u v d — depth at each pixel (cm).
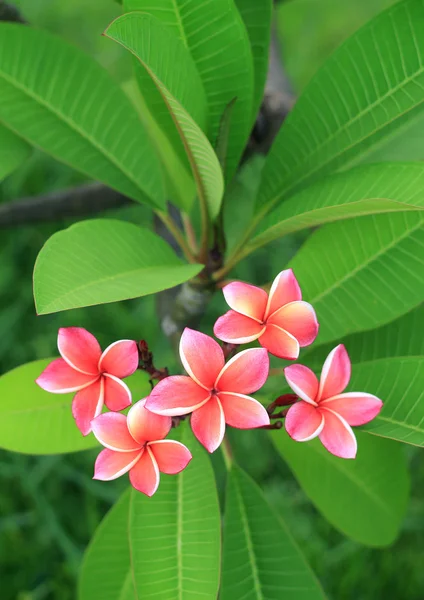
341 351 85
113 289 86
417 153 95
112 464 84
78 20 236
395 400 92
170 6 89
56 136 99
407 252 94
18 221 132
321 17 260
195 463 95
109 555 104
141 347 90
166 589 91
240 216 114
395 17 91
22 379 98
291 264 97
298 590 96
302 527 181
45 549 180
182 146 97
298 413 84
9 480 186
